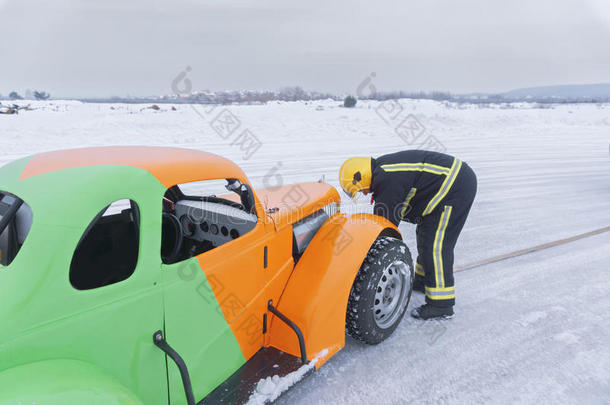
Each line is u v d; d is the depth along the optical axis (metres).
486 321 3.11
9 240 1.49
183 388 1.75
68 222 1.33
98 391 1.21
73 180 1.46
